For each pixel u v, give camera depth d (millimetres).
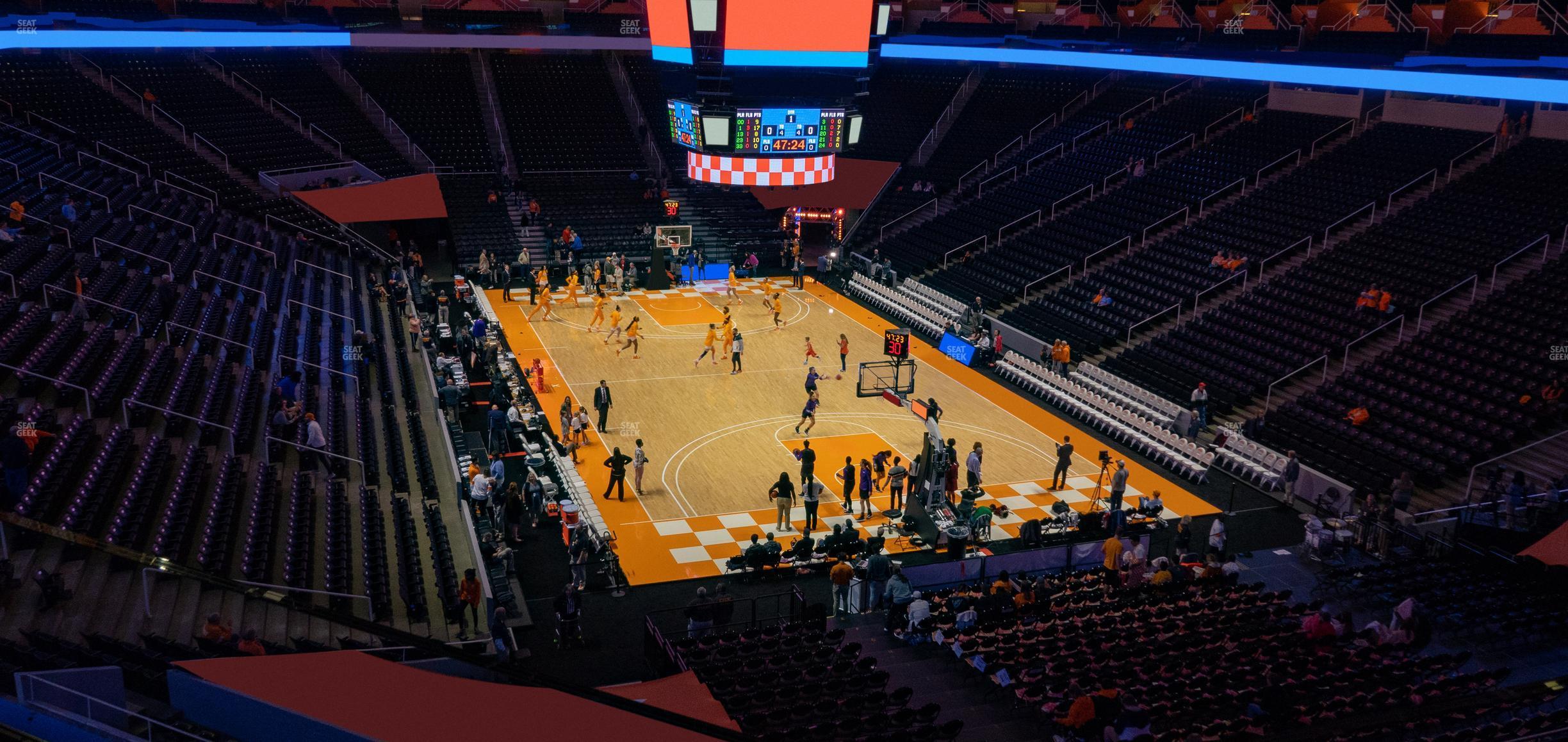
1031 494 29375
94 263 30797
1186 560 24531
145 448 22469
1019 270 45938
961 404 36344
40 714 12953
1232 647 20297
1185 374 35281
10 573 17141
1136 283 41406
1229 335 36125
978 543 26312
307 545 20984
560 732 13930
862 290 49750
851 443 32312
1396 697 17906
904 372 39188
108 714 13977
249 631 16562
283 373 28344
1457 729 17656
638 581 24125
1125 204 47156
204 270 34500
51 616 16609
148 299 30156
